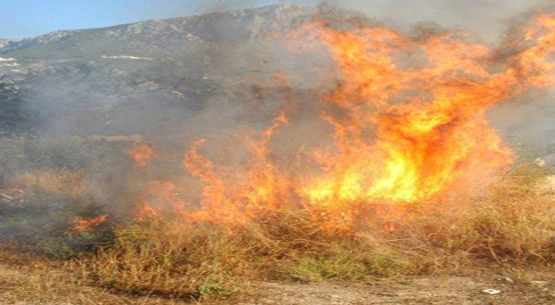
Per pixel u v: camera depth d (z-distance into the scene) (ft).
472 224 21.86
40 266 19.99
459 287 17.92
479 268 19.62
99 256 20.22
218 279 17.90
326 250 20.31
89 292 17.47
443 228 21.67
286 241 21.16
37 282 18.08
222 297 16.99
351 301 16.81
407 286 18.06
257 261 19.86
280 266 19.39
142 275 18.40
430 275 19.04
